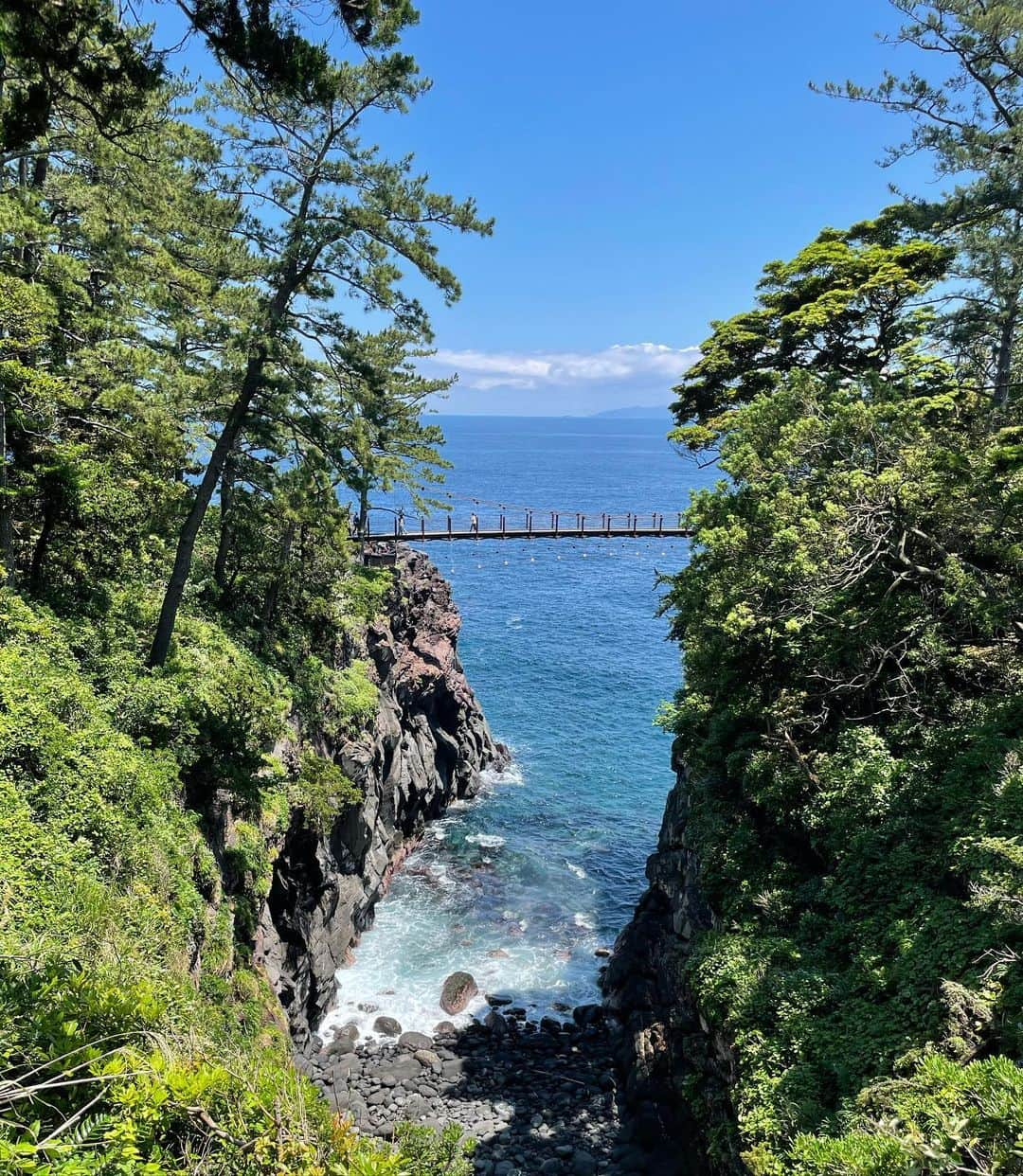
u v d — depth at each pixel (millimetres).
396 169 16453
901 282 22984
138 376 16641
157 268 16094
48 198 15539
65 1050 4926
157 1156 4422
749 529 17094
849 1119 8602
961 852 11070
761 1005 11625
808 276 27203
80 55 6590
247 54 6191
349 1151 5270
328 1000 22266
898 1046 9391
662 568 83375
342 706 26031
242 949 15859
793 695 16672
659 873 23453
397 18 8773
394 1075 19406
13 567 16812
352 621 29797
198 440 19797
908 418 16734
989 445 16016
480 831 34125
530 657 55094
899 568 16453
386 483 22625
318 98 6805
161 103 13258
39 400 15117
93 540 19078
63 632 16094
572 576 80000
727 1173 11203
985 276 18156
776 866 14656
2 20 5848
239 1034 11820
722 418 27031
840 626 16500
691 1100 13414
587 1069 19938
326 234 16438
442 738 36719
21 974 6066
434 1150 6504
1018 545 14539
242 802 17625
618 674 52250
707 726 19406
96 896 9930
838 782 14039
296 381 17547
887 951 11102
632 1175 15945
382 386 18859
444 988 23203
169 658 18688
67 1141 4223
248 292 16359
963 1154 5547
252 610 25906
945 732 13805
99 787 12242
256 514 24203
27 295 13359
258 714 19344
